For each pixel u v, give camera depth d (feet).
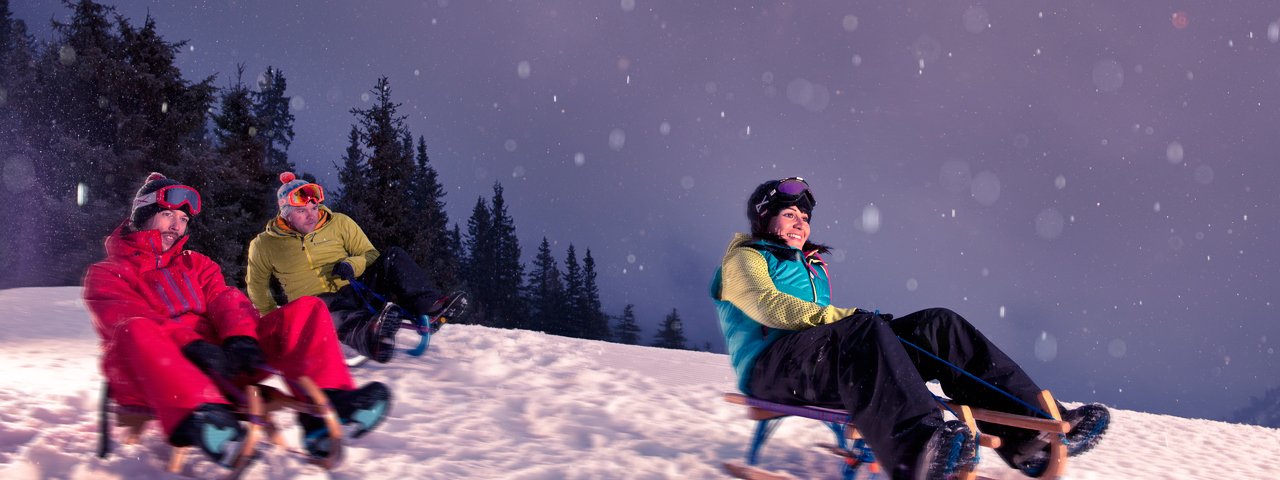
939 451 8.48
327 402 9.43
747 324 10.93
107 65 107.04
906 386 8.96
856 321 9.63
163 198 10.36
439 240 174.09
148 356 8.50
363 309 16.90
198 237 102.06
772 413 10.55
